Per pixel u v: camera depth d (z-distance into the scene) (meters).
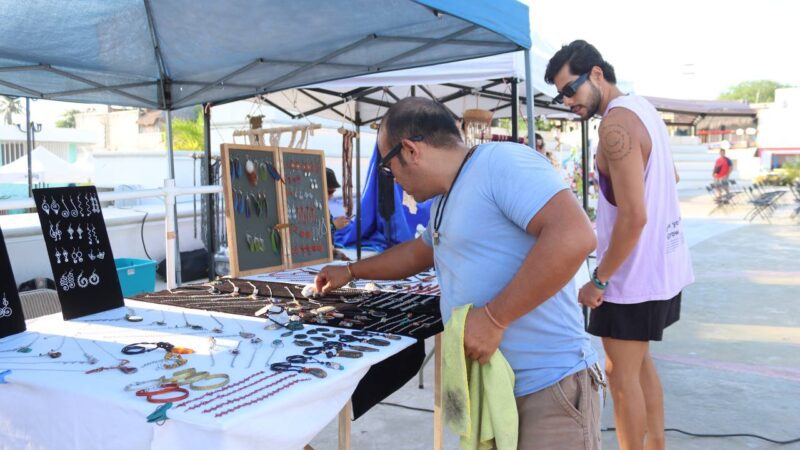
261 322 1.97
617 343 2.33
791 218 14.09
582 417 1.49
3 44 2.96
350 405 1.79
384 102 6.51
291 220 3.05
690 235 11.52
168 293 2.45
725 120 33.44
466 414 1.42
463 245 1.47
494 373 1.42
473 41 3.02
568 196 1.35
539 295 1.32
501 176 1.40
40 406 1.44
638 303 2.25
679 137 30.89
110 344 1.73
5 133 17.77
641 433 2.37
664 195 2.25
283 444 1.31
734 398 3.64
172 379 1.40
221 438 1.15
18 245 4.79
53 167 10.11
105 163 9.48
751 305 6.03
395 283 2.62
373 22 2.91
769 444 3.05
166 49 3.39
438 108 1.49
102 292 2.14
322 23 2.93
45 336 1.82
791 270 7.88
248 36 3.14
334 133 9.60
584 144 7.45
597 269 2.24
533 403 1.49
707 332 5.07
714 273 7.73
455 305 1.53
